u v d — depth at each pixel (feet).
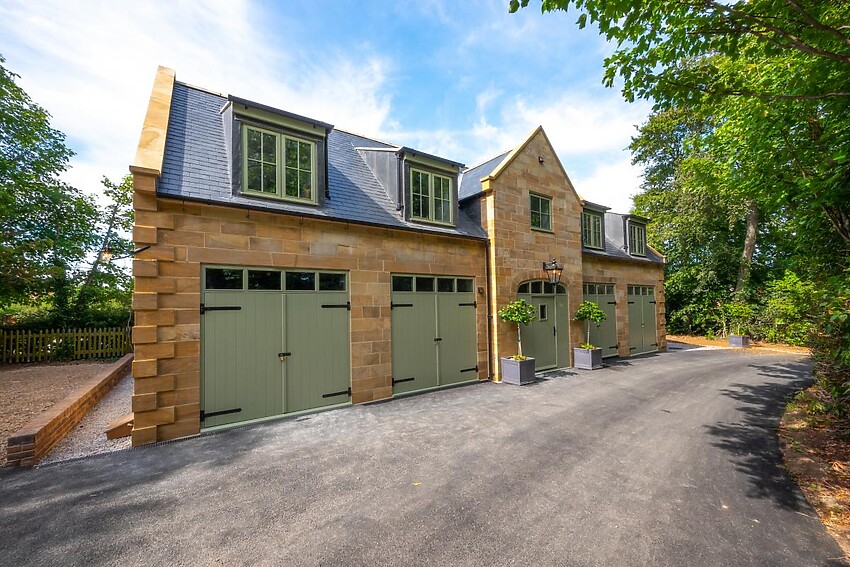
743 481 13.17
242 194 19.84
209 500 11.65
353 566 8.64
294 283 21.35
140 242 16.58
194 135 21.39
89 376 31.48
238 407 18.94
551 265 34.86
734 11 10.52
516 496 12.01
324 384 22.07
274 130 21.26
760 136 18.98
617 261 45.80
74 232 52.44
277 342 20.42
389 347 25.07
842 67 13.69
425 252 27.55
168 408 16.98
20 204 45.50
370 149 28.53
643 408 22.61
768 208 21.45
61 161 52.75
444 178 29.96
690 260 69.67
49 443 15.71
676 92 13.89
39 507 11.19
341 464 14.39
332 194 24.54
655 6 11.32
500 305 31.50
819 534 10.02
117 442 16.83
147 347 16.63
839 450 15.78
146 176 16.70
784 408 22.61
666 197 70.03
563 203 37.99
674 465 14.51
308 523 10.41
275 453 15.48
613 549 9.30
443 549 9.28
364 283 24.06
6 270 37.45
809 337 18.47
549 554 9.09
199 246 18.17
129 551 9.16
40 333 40.50
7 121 45.01
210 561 8.80
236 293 19.22
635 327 47.98
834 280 13.55
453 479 13.19
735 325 60.70
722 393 26.50
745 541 9.68
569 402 23.97
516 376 29.40
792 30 11.64
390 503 11.51
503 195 32.45
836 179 15.61
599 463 14.65
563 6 12.00
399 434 17.84
